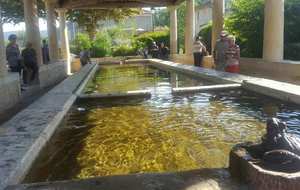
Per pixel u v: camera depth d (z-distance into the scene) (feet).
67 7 79.46
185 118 22.67
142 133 19.80
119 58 99.14
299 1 45.39
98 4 83.97
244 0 49.03
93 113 24.93
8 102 27.96
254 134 18.72
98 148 17.54
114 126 21.44
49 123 19.36
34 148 15.37
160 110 25.16
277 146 11.19
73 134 20.04
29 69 43.09
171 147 17.34
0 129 18.35
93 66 69.36
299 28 45.32
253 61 41.06
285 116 21.75
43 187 11.62
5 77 29.01
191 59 67.62
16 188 11.57
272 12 37.88
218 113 23.58
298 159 10.48
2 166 13.03
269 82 29.68
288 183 9.98
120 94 29.89
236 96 28.48
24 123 19.52
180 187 11.28
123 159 16.01
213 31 52.47
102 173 14.58
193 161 15.43
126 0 82.89
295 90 24.93
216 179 11.69
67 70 64.75
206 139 18.29
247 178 11.05
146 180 11.91
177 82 41.04
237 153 11.85
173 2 85.71
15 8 116.16
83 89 36.58
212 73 40.50
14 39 38.99
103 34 119.96
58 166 15.44
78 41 111.75
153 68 65.87
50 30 63.67
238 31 49.75
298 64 32.94
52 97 28.58
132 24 163.84
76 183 11.87
